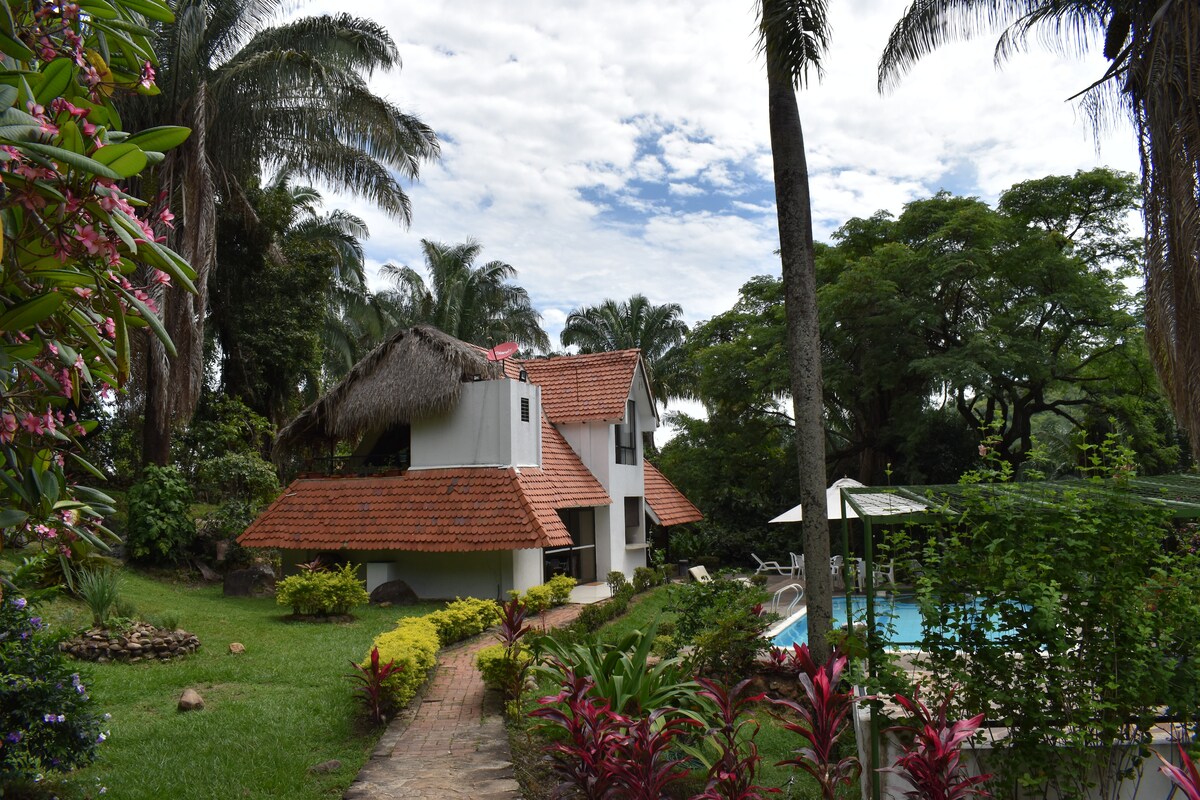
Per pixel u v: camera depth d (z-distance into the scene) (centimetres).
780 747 784
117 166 306
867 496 704
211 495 2441
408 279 4581
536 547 1634
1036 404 2628
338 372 4353
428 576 1792
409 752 738
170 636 1099
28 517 355
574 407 2289
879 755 608
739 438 3023
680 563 2542
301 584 1429
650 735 586
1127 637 538
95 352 363
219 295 2638
